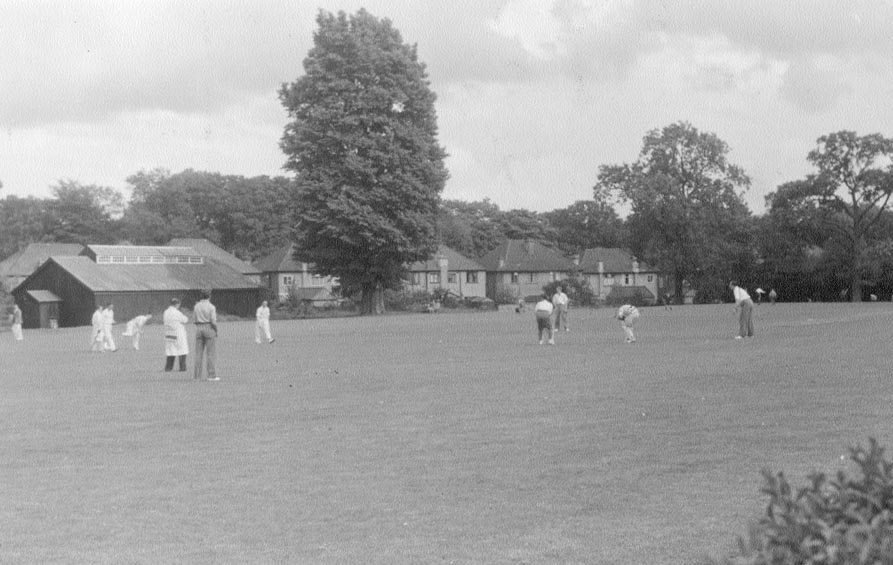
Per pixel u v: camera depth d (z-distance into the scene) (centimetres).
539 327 4081
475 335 5078
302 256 9238
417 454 1452
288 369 3144
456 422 1772
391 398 2198
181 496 1209
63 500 1205
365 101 8838
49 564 911
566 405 1956
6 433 1817
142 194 18238
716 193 11294
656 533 955
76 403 2306
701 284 11725
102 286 9875
